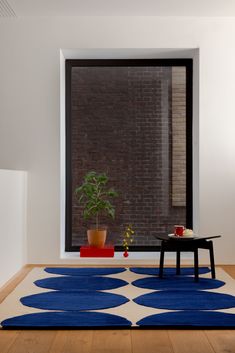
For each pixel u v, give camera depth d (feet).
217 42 19.79
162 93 21.47
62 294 14.35
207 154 19.80
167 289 15.06
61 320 11.80
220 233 19.76
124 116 21.48
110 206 20.15
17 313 12.39
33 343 10.55
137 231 21.52
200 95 19.77
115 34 19.80
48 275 17.35
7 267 16.26
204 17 19.76
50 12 19.22
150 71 21.42
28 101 19.71
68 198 21.31
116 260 19.53
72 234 21.48
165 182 21.54
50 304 13.21
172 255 20.34
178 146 21.43
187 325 11.45
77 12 19.25
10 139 19.69
